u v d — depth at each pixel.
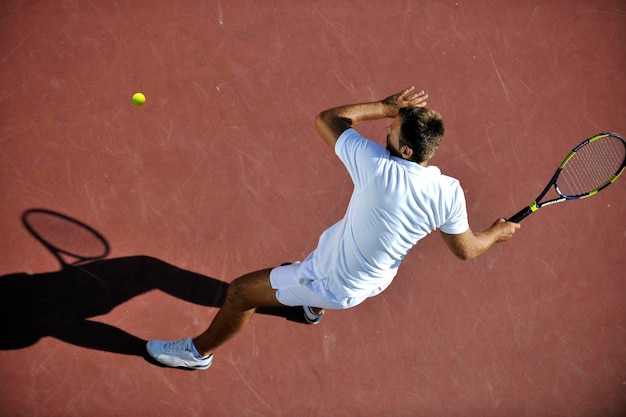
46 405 12.08
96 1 15.06
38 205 13.27
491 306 14.09
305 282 10.16
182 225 13.62
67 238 13.14
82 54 14.60
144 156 14.02
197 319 13.05
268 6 15.77
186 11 15.36
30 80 14.20
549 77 16.41
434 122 8.98
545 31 16.88
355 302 10.27
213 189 14.00
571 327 14.24
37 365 12.26
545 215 15.02
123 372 12.47
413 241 9.55
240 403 12.62
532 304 14.26
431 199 9.19
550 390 13.70
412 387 13.21
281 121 14.82
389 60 15.84
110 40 14.82
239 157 14.35
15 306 12.53
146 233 13.45
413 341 13.55
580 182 15.34
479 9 16.77
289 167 14.47
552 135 15.83
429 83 15.79
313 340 13.25
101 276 12.99
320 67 15.46
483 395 13.41
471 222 14.73
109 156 13.89
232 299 10.83
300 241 13.94
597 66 16.80
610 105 16.44
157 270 13.23
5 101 13.94
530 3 17.09
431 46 16.16
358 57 15.73
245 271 13.52
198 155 14.22
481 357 13.66
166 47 14.98
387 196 9.09
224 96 14.80
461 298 14.02
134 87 14.54
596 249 14.97
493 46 16.47
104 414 12.16
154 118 14.35
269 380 12.84
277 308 13.35
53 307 12.65
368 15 16.16
